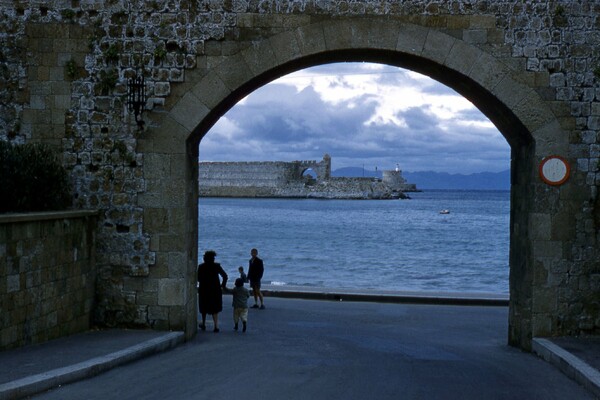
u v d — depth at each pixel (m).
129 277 15.56
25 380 10.19
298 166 195.88
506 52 15.23
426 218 108.69
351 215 114.75
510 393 11.23
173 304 15.54
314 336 17.88
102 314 15.60
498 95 15.26
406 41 15.20
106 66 15.48
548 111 15.26
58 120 15.53
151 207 15.49
